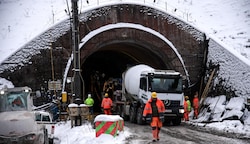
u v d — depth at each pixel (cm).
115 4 3109
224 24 3325
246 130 2027
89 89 4928
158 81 2270
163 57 3234
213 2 3719
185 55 3231
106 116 1573
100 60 4888
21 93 1468
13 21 3156
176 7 3562
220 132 1944
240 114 2317
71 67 2884
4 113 1388
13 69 2720
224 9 3569
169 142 1534
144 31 3159
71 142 1630
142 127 2173
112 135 1557
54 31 2889
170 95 2262
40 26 2998
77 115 2042
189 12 3525
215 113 2578
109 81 3619
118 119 1617
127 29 3122
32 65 2775
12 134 1277
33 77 2767
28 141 1284
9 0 3609
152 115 1554
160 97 2250
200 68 3222
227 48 2859
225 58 2834
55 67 2847
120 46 3541
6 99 1448
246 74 2509
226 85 2702
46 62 2823
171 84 2283
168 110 2245
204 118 2667
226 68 2778
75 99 2067
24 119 1330
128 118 2783
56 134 2014
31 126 1318
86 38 2997
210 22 3388
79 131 1834
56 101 2667
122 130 1716
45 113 1766
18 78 2725
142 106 2303
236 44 2972
